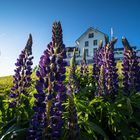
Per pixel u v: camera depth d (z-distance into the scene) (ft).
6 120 1.90
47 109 1.37
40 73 1.39
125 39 2.51
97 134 1.73
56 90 1.37
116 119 1.82
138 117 1.95
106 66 2.30
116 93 2.18
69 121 1.21
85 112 1.77
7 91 2.82
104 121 1.86
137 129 1.88
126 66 2.43
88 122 1.64
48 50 1.44
